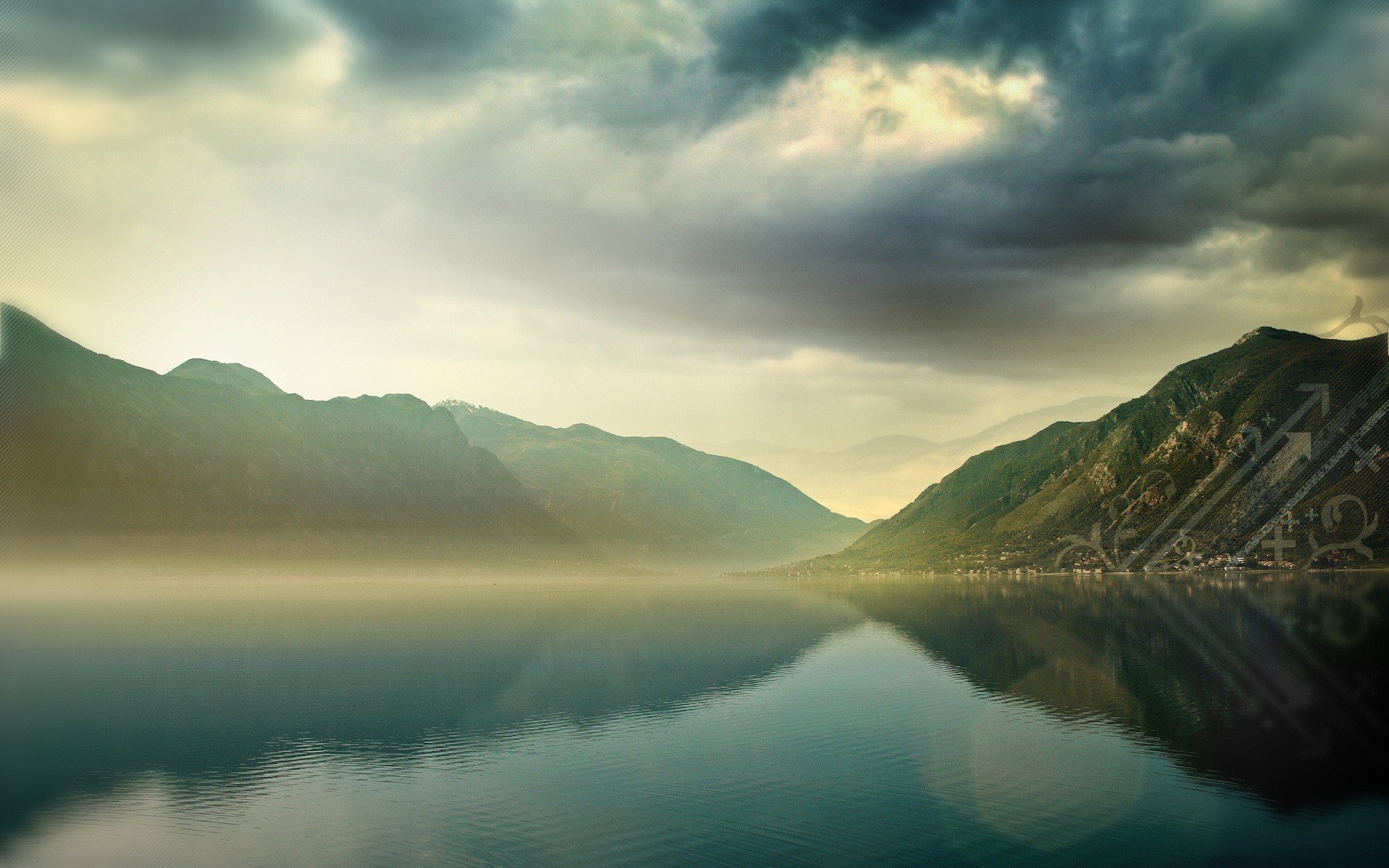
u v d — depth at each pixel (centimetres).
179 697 8550
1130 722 6606
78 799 5062
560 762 5716
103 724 7250
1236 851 3881
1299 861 3766
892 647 11881
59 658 11506
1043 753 5675
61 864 4028
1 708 7956
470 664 10944
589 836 4209
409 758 5944
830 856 3888
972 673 9188
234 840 4297
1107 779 5047
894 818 4391
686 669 10250
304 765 5812
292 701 8269
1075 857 3841
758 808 4594
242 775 5562
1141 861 3778
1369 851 3881
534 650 12419
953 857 3844
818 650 11856
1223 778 5044
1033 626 13862
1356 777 5034
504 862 3894
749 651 12006
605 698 8275
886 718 6912
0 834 4431
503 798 4894
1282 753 5616
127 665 10888
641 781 5178
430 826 4428
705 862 3822
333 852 4088
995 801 4662
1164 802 4597
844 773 5291
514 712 7631
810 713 7219
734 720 7025
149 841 4306
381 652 12225
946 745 5953
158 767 5784
